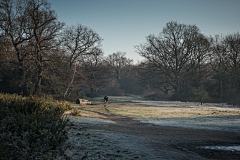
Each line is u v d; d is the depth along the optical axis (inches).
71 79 1515.7
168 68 2365.9
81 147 210.7
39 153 167.9
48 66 1389.0
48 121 239.8
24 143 173.0
